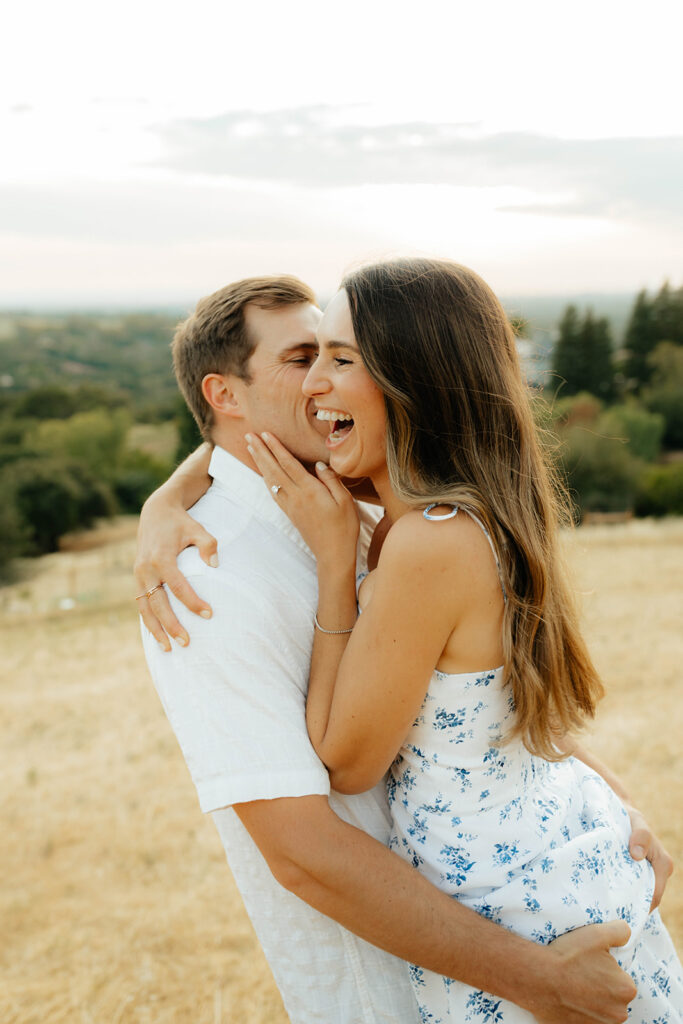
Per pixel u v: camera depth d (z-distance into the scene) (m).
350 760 1.63
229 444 1.97
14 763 7.67
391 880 1.57
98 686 10.91
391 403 1.62
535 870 1.66
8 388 89.50
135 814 6.14
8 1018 3.64
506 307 1.86
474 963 1.56
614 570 15.99
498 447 1.65
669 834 4.88
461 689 1.64
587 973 1.57
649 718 7.14
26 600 26.66
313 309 2.00
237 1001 3.73
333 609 1.71
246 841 1.85
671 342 72.62
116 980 3.95
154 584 1.75
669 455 63.28
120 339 118.19
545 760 1.78
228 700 1.64
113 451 65.75
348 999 1.83
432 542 1.54
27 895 4.95
